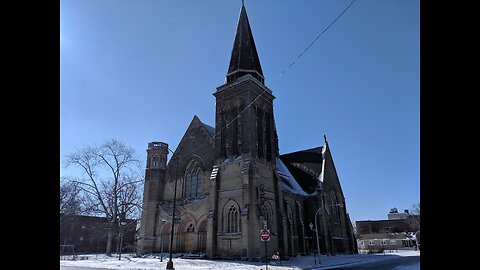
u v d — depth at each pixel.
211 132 49.28
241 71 46.53
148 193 48.88
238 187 38.47
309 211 52.38
